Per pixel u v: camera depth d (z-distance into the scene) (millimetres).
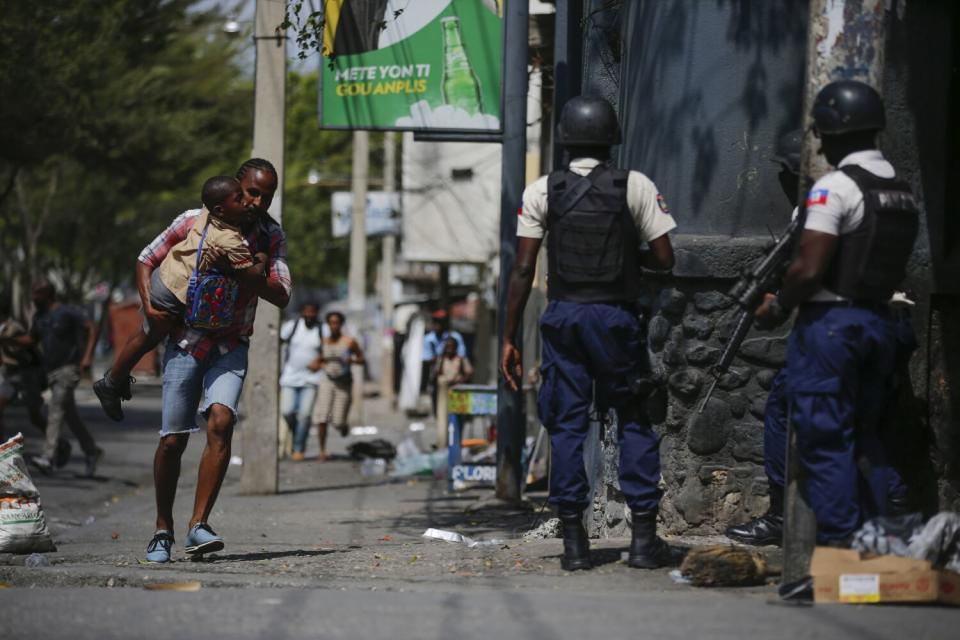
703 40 18688
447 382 47344
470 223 88312
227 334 18062
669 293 18625
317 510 29188
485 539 22016
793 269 13484
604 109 15164
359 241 88500
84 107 58188
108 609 13484
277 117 32719
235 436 54000
